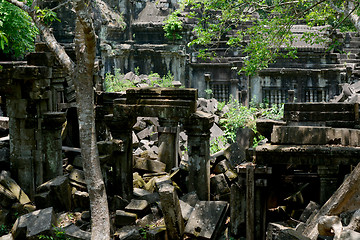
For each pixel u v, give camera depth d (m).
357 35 30.28
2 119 14.57
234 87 25.30
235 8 14.09
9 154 12.73
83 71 7.93
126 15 26.95
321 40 14.22
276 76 24.91
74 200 11.41
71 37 23.83
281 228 7.98
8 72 11.72
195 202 10.57
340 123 10.30
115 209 11.04
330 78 24.03
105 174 11.25
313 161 8.68
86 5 7.51
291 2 12.74
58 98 13.16
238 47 25.34
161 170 13.21
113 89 23.09
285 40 14.27
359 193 6.48
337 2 13.56
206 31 14.07
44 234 9.26
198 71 26.20
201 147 10.82
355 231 5.73
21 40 16.58
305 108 10.55
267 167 8.74
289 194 10.20
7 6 15.23
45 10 8.52
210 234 9.19
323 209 6.92
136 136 17.64
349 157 8.46
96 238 8.16
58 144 12.16
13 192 11.57
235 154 12.21
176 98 10.84
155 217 10.60
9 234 9.92
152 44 26.53
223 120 20.34
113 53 25.48
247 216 8.89
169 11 27.36
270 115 21.36
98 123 13.34
